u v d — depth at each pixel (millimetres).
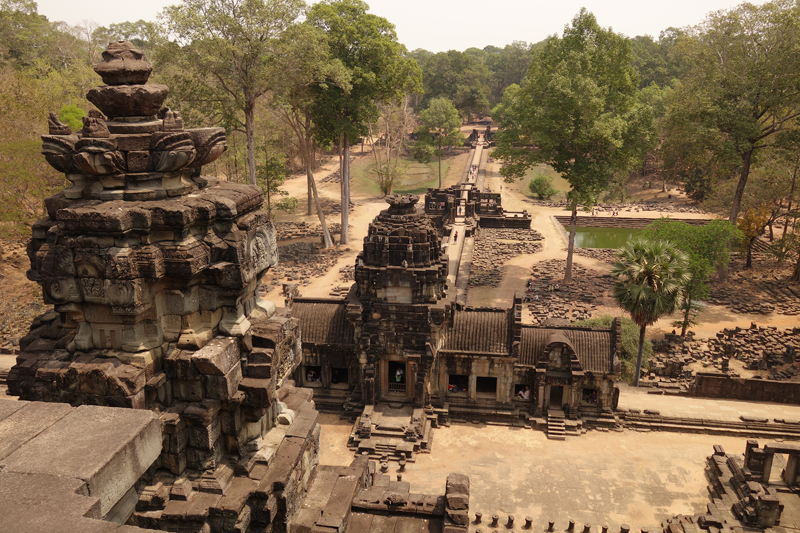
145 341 11688
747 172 72312
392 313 37250
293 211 103750
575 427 38375
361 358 38406
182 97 60688
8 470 7129
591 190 66750
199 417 11625
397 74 78062
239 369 12508
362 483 15844
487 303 64062
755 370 49125
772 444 31500
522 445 37094
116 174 11359
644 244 42906
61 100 80875
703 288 52781
